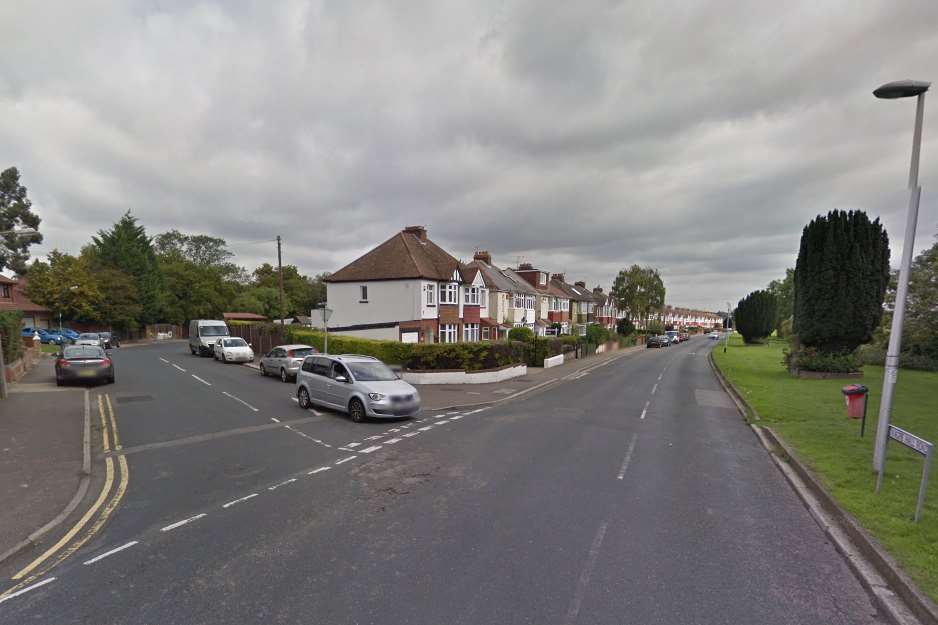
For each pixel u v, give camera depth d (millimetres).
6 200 50156
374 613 4430
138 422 12820
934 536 5863
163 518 6672
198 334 33500
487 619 4344
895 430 7266
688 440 11734
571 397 19031
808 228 24422
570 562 5441
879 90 8055
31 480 8031
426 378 21906
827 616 4516
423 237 36781
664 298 69000
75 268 47969
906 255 8023
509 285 45875
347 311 32906
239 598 4691
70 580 5066
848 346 24656
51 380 19938
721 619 4422
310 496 7516
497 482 8250
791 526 6613
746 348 56312
